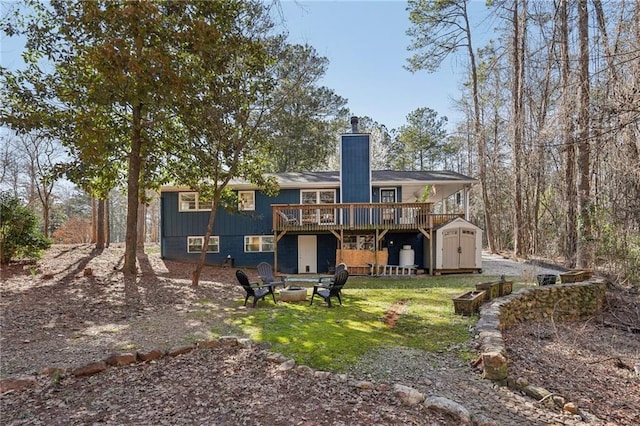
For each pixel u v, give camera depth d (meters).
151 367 5.07
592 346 7.62
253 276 14.69
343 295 10.76
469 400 4.28
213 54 10.23
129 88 9.59
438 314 8.28
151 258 17.66
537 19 15.72
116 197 46.16
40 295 9.11
